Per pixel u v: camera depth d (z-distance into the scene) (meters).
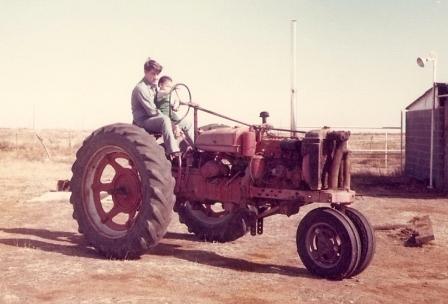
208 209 7.98
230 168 7.00
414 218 8.94
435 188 15.98
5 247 6.91
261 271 6.14
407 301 5.18
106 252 6.62
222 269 6.11
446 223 9.86
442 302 5.19
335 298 5.12
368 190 15.38
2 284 5.19
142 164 6.52
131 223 6.88
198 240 7.95
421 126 18.17
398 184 16.97
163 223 6.47
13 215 9.73
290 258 6.89
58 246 7.12
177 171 7.28
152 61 7.43
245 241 7.89
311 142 5.98
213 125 7.76
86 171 7.07
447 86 16.08
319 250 5.96
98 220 7.01
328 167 6.07
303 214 10.28
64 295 4.89
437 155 16.28
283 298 5.07
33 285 5.19
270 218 9.75
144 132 6.80
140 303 4.67
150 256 6.78
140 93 7.22
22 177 17.33
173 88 7.22
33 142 44.34
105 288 5.14
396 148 34.97
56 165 23.06
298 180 6.21
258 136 6.65
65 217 9.59
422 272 6.40
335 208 6.21
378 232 8.70
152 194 6.42
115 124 7.07
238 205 6.82
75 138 55.84
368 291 5.47
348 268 5.73
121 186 7.02
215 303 4.81
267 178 6.52
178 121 7.50
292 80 14.09
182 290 5.17
